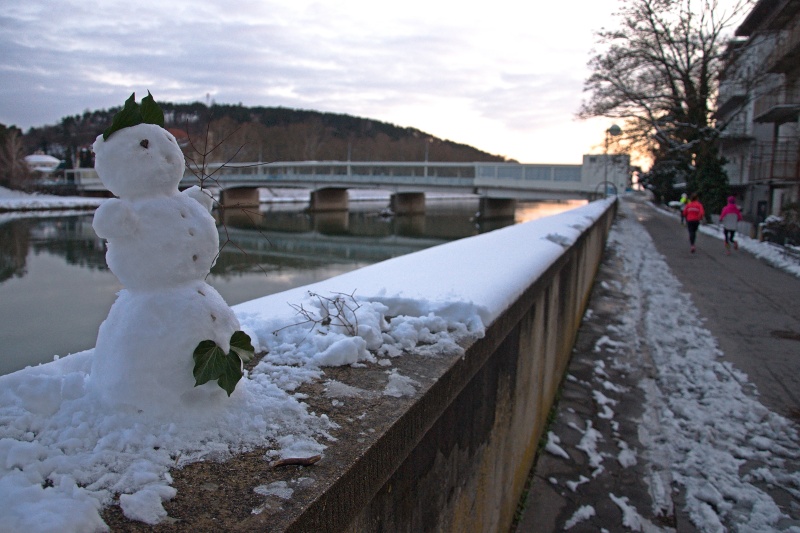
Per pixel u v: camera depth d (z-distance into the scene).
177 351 1.50
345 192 79.19
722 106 40.09
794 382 6.26
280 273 25.70
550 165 57.69
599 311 9.24
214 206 1.81
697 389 6.06
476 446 2.77
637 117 35.97
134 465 1.31
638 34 34.38
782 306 9.88
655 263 15.20
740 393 5.91
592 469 4.43
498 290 3.29
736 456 4.68
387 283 3.54
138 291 1.57
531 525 3.75
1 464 1.24
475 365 2.59
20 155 68.56
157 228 1.55
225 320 1.62
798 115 28.25
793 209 19.44
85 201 62.12
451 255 5.01
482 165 60.50
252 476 1.34
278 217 64.25
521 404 3.87
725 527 3.80
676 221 33.06
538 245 5.90
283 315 2.71
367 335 2.38
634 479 4.32
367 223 58.81
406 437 1.76
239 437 1.51
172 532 1.12
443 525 2.33
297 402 1.75
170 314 1.52
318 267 28.69
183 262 1.57
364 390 1.92
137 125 1.61
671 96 34.94
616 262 14.87
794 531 3.71
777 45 29.56
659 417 5.36
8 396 1.53
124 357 1.49
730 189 36.78
